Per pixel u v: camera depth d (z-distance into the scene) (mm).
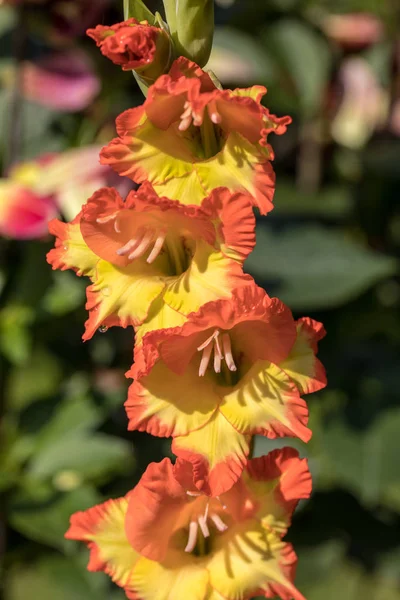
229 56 942
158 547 547
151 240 524
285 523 547
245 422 509
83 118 926
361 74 1075
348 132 1076
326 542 923
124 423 896
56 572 850
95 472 811
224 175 505
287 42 993
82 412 848
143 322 517
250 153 504
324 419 887
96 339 948
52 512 793
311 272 908
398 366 950
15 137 880
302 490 545
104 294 521
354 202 1045
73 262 528
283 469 546
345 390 930
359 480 845
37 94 880
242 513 545
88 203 502
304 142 1065
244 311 486
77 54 895
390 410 889
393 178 1039
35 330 885
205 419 515
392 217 1052
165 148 512
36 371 1075
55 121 934
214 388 525
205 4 525
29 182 806
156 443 880
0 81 918
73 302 850
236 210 491
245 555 545
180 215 499
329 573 956
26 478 816
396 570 943
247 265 919
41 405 867
